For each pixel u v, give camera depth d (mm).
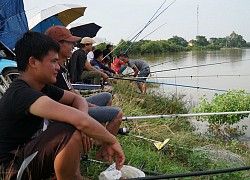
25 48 2467
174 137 5391
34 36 2488
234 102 7176
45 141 2332
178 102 8305
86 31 13438
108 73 8812
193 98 9875
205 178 3930
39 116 2354
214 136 6699
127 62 10672
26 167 2371
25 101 2334
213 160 4531
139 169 3613
